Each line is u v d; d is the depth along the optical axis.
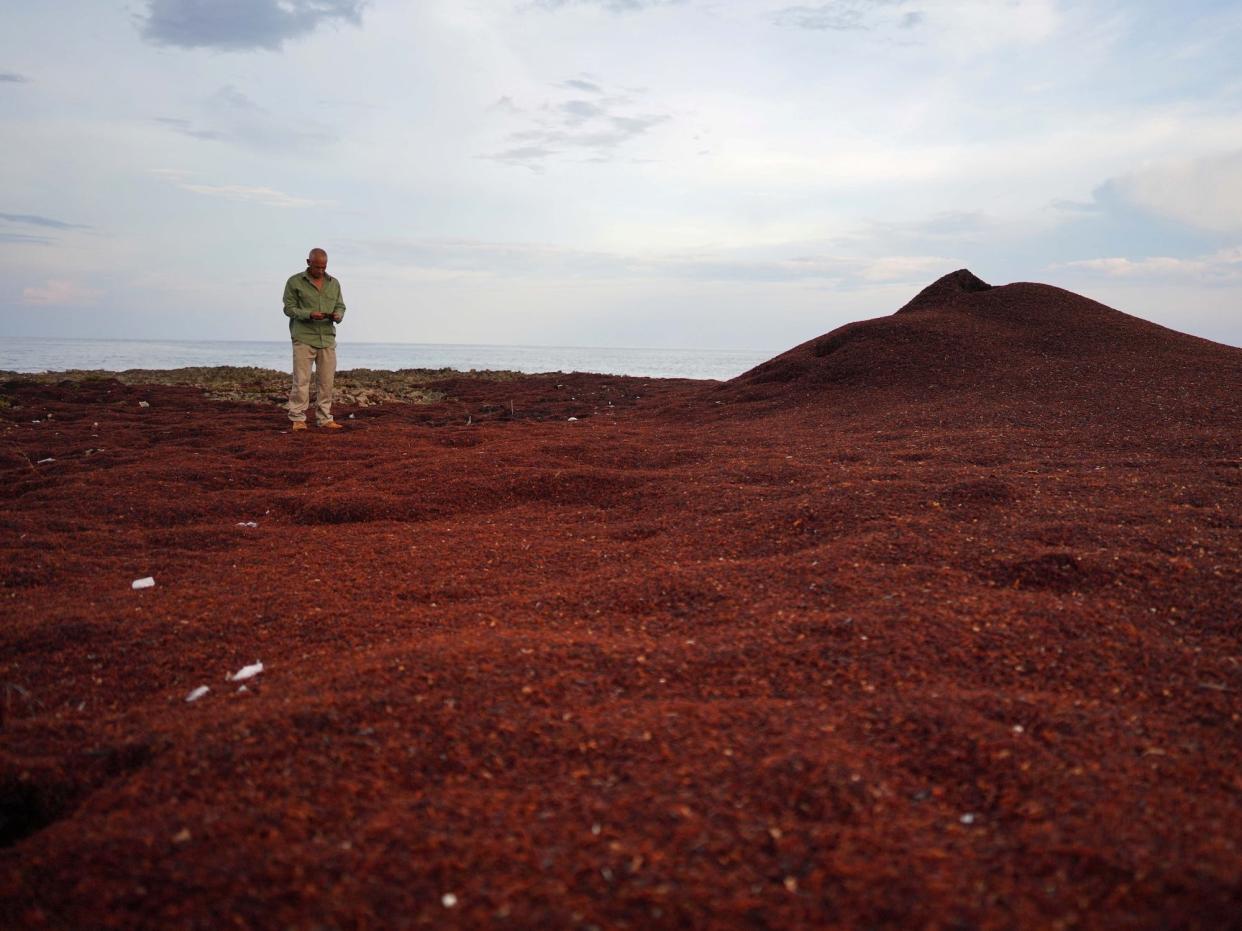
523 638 3.74
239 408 15.77
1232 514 5.66
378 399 18.41
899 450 8.88
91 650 4.02
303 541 6.25
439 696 3.10
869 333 15.55
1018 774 2.55
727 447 9.84
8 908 2.04
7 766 2.79
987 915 1.93
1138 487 6.55
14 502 7.48
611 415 15.52
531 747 2.77
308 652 3.94
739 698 3.18
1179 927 1.88
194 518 7.09
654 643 3.70
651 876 2.07
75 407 15.36
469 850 2.19
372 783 2.58
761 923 1.92
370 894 2.03
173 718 3.20
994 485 6.32
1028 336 14.55
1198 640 3.76
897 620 3.82
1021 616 3.86
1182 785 2.53
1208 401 10.30
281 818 2.37
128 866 2.17
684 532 6.06
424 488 7.85
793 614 4.02
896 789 2.49
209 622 4.34
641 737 2.78
